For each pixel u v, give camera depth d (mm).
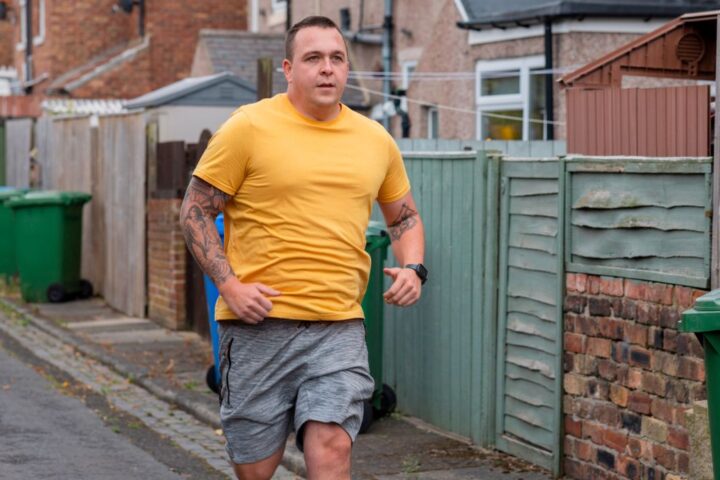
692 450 6680
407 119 18703
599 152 9328
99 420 10953
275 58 23094
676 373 7371
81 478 8781
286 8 24234
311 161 5738
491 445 9477
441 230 10172
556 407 8562
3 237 21234
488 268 9461
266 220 5750
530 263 8945
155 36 29875
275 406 5844
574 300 8391
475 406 9664
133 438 10367
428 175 10352
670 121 8633
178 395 11789
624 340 7875
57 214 19094
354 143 5852
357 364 5809
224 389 5906
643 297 7664
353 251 5852
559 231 8477
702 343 5559
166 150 16438
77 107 28297
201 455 9773
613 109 9172
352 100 21234
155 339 15531
